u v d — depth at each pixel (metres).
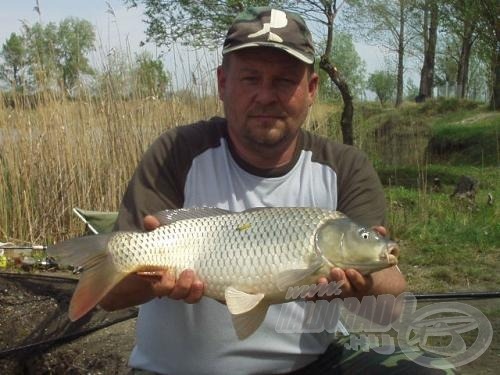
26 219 2.70
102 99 2.78
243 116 0.96
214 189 0.99
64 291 1.93
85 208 2.70
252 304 0.84
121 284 0.92
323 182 1.00
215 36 5.27
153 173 0.99
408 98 18.20
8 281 2.00
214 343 0.97
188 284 0.85
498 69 8.67
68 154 2.72
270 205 0.99
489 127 6.96
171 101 2.85
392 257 0.84
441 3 6.81
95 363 1.60
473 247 2.69
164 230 0.87
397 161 6.42
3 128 2.72
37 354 1.67
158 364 1.00
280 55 0.95
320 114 3.35
